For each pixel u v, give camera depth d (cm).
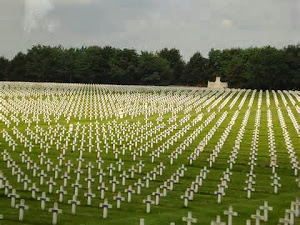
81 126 6212
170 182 3266
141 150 4538
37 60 16612
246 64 16162
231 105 8919
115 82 16900
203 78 17988
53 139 5184
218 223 2002
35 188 2841
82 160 3969
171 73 17212
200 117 7044
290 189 3450
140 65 16500
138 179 3422
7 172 3603
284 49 17162
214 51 18525
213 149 4950
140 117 7412
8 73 16988
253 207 2855
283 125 6406
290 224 2294
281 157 4612
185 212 2702
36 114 7300
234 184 3525
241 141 5438
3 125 6275
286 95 11375
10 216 2452
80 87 12062
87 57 16900
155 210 2730
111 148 4866
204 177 3634
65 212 2589
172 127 6041
